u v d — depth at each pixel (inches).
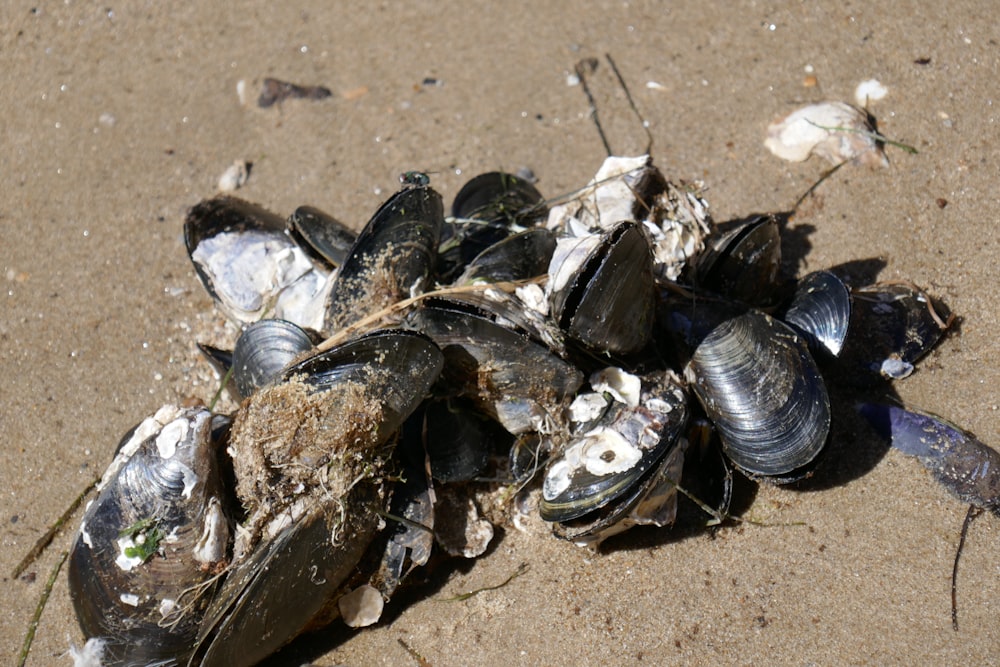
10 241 30.9
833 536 26.3
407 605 26.3
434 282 27.5
